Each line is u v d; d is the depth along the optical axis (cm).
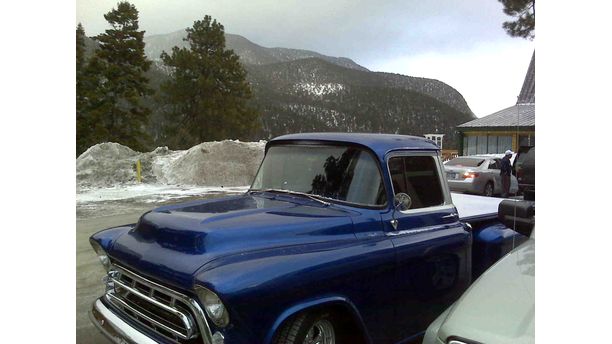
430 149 376
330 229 305
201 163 1930
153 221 305
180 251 271
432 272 345
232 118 3759
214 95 3741
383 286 306
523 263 249
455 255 365
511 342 187
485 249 460
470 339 197
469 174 1303
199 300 245
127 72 3528
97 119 3328
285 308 251
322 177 357
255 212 318
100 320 302
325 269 270
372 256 299
